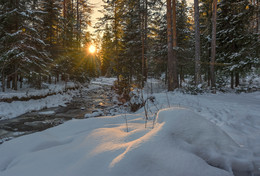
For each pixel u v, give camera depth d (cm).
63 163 171
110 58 1756
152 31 1644
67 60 1617
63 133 285
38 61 1009
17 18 897
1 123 583
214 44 1027
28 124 576
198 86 958
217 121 353
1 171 179
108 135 234
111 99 1178
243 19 1049
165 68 1741
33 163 178
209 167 151
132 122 347
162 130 194
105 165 154
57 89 1266
